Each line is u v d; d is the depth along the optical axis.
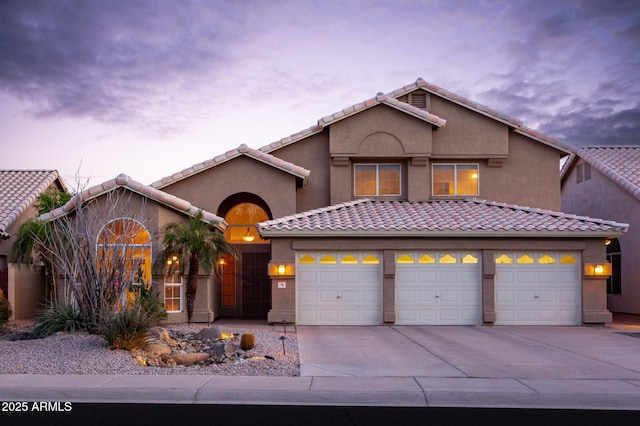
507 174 22.66
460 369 11.19
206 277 18.78
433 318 18.64
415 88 22.53
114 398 9.22
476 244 18.61
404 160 22.23
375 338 15.53
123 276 15.04
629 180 22.84
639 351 13.45
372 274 18.77
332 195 21.84
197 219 18.20
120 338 12.34
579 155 26.47
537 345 14.34
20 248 17.66
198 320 18.55
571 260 18.80
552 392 9.31
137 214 18.00
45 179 24.81
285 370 10.98
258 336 15.16
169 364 11.64
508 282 18.73
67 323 14.79
